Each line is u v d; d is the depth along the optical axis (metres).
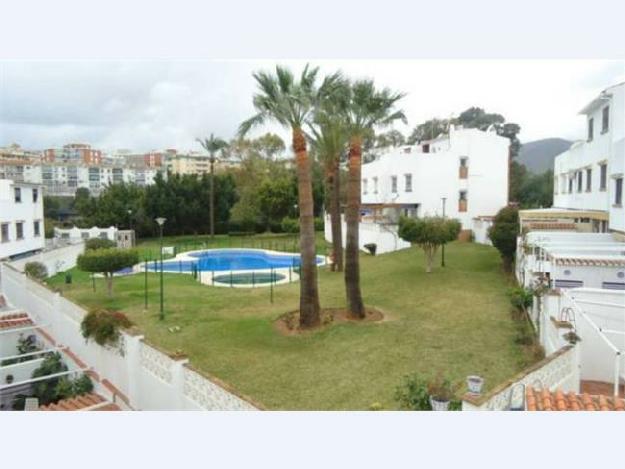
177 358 8.57
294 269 30.28
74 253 33.44
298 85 14.52
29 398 11.42
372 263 29.38
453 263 27.11
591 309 10.59
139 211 53.16
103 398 10.70
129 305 19.53
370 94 15.53
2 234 31.33
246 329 15.41
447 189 39.19
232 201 58.38
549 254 16.17
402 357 12.43
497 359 12.11
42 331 15.36
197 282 25.73
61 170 100.81
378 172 45.44
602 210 22.61
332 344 13.73
